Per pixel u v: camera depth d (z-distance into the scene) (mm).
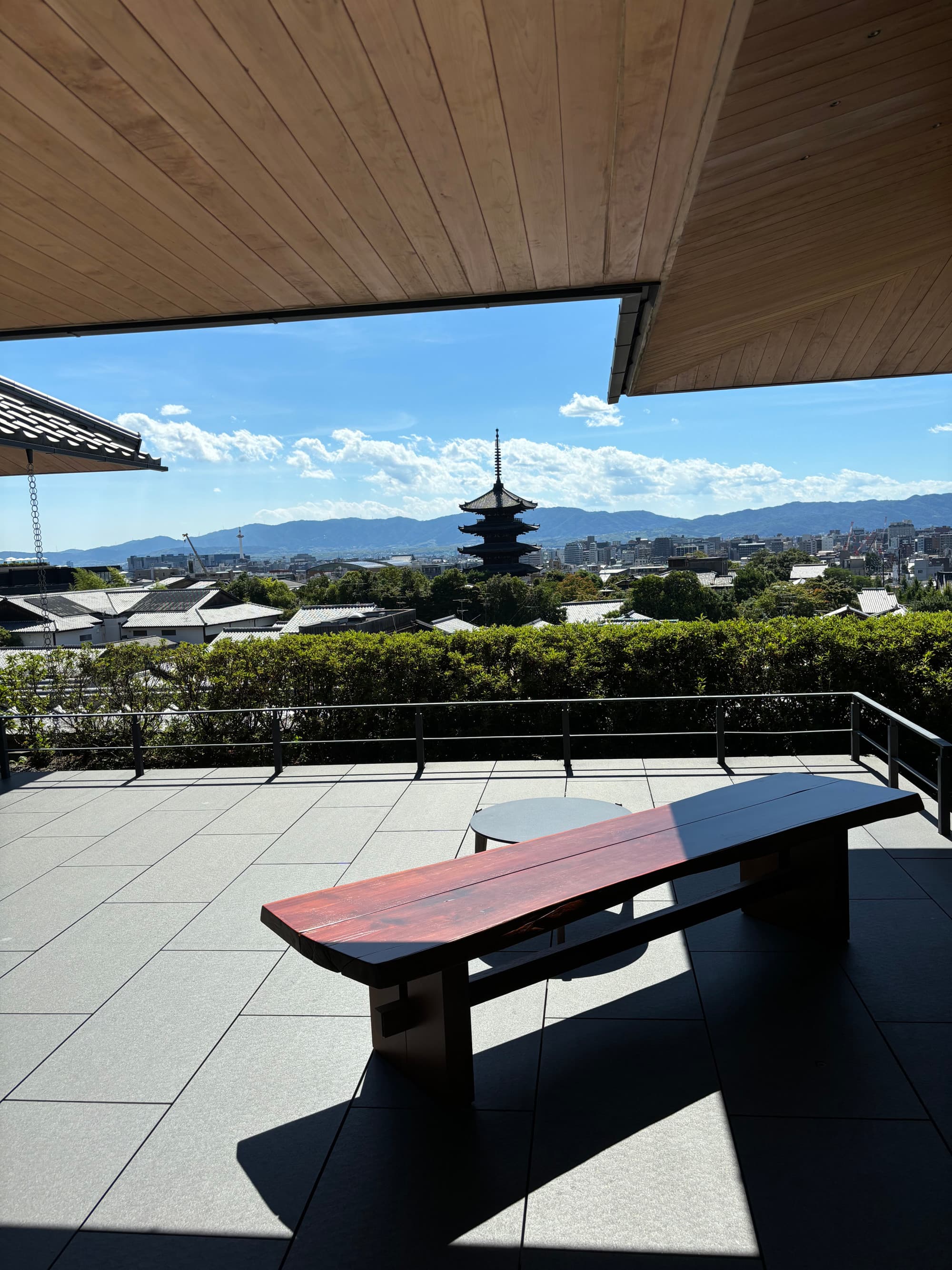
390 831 5973
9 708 9633
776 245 4691
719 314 5770
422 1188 2574
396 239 3852
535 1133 2799
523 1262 2273
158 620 88000
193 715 9547
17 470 8953
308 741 8227
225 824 6332
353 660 9375
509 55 2443
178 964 4156
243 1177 2670
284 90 2621
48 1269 2348
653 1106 2902
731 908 3670
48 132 2842
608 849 3387
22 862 5695
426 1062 3041
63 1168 2758
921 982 3617
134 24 2270
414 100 2686
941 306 6742
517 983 3061
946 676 8391
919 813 5859
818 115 3289
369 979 2406
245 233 3734
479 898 2922
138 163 3068
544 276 4398
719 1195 2480
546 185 3314
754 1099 2908
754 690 8969
